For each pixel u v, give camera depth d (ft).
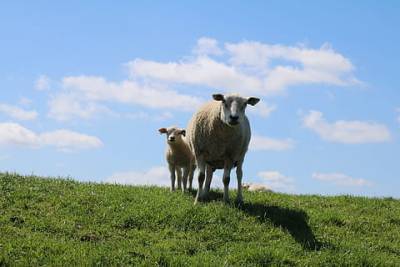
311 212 55.52
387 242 51.13
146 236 46.68
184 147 65.98
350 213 58.13
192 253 44.73
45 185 56.85
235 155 55.47
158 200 53.83
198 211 51.01
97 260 40.57
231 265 41.83
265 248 45.19
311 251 46.65
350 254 45.88
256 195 61.87
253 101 54.34
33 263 39.73
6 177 57.52
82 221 48.47
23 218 47.62
